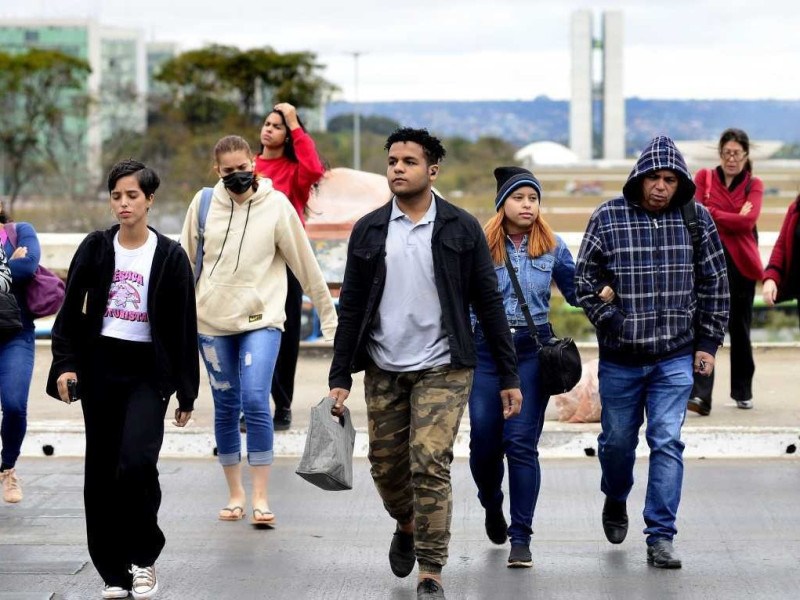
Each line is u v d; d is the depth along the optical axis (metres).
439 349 12.98
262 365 16.36
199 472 19.30
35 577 14.24
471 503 17.53
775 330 45.09
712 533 15.98
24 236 17.06
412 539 13.91
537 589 13.75
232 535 15.99
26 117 162.88
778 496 17.75
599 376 14.94
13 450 17.41
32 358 17.39
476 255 13.17
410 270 12.98
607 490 15.17
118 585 13.38
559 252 14.82
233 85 171.88
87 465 13.27
